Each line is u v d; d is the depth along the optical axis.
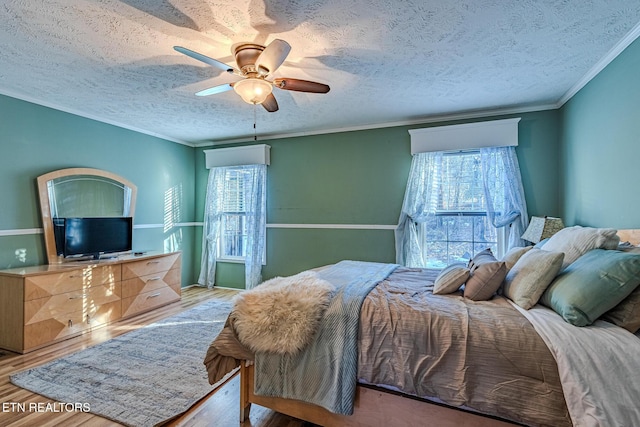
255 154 4.61
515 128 3.33
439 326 1.48
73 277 3.00
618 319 1.38
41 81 2.72
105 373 2.29
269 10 1.73
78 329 3.02
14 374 2.28
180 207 4.96
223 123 4.02
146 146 4.40
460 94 3.01
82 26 1.88
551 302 1.58
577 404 1.17
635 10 1.75
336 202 4.26
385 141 4.00
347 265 2.97
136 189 4.18
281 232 4.58
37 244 3.20
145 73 2.56
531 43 2.10
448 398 1.39
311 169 4.41
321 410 1.64
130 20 1.82
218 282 5.01
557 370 1.25
